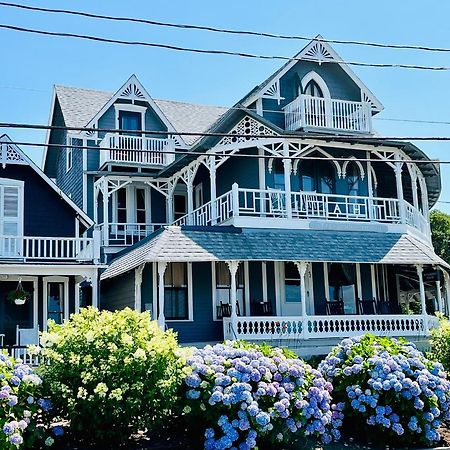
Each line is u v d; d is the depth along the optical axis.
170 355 10.63
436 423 11.92
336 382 12.51
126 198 30.16
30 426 9.62
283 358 11.24
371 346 12.79
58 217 22.38
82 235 24.00
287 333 20.72
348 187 25.97
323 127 23.83
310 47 25.56
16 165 21.84
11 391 9.45
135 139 29.00
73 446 10.32
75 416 9.84
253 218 22.00
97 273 20.30
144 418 10.13
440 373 12.53
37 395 9.95
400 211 24.31
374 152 24.77
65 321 10.77
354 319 21.59
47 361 10.44
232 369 10.67
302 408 10.70
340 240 22.61
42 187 22.28
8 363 9.90
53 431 9.99
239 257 20.38
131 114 30.58
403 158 25.23
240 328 20.42
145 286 22.06
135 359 10.02
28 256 20.75
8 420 9.28
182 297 22.09
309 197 24.95
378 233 23.58
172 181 28.78
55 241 21.09
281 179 25.00
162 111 32.34
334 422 11.72
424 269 25.98
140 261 19.86
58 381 9.96
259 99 24.98
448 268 24.64
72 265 20.00
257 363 10.77
